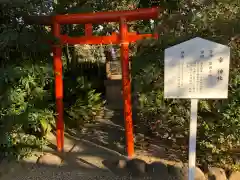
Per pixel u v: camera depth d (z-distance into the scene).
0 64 3.67
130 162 3.56
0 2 3.34
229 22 3.12
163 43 3.36
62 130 4.15
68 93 5.70
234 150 3.62
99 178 3.35
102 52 8.20
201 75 2.49
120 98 6.99
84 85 5.93
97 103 6.17
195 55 2.47
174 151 4.04
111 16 3.66
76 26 5.22
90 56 8.03
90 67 8.09
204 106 3.46
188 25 3.34
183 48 2.48
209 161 3.55
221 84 2.46
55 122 4.62
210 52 2.45
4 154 3.73
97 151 4.14
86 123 5.55
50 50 3.97
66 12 4.57
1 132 3.48
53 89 4.57
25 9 3.64
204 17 3.22
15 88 3.70
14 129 3.61
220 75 2.46
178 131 3.96
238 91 3.26
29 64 3.77
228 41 3.21
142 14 3.58
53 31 3.86
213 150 3.49
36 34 3.69
